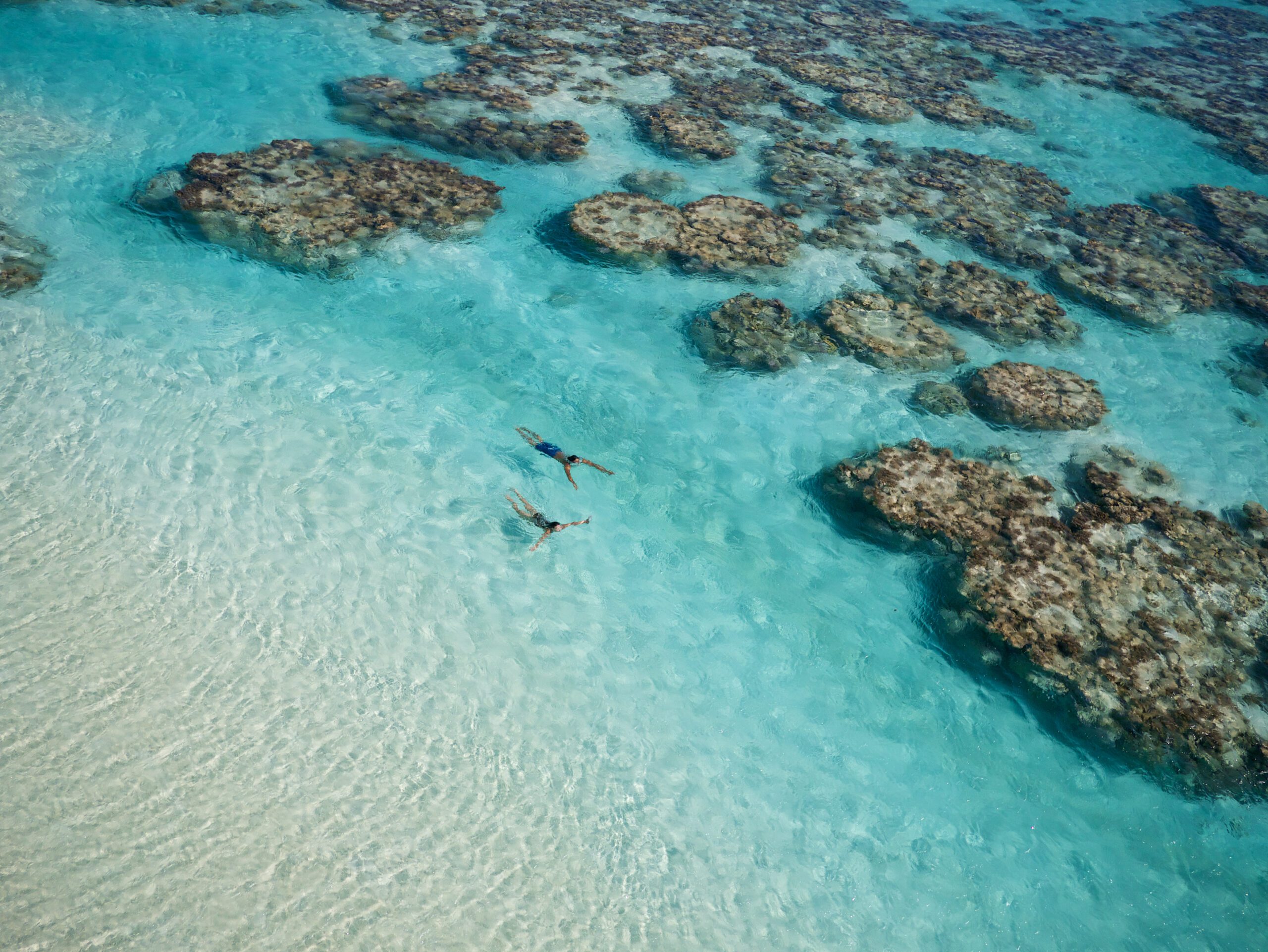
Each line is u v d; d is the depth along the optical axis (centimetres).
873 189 2447
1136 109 3281
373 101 2464
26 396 1379
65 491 1242
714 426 1599
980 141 2877
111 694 1008
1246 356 1991
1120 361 1920
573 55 2998
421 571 1243
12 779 905
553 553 1318
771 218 2184
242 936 826
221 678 1053
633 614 1253
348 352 1620
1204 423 1769
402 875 902
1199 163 2928
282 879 875
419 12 3131
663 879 953
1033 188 2600
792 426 1619
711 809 1033
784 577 1343
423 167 2169
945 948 942
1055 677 1209
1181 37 4312
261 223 1858
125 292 1655
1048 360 1888
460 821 963
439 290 1811
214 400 1450
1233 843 1075
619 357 1723
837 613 1296
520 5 3381
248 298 1702
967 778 1111
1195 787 1124
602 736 1088
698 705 1148
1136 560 1405
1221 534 1491
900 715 1173
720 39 3391
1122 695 1191
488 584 1248
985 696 1207
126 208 1884
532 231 2038
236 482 1311
